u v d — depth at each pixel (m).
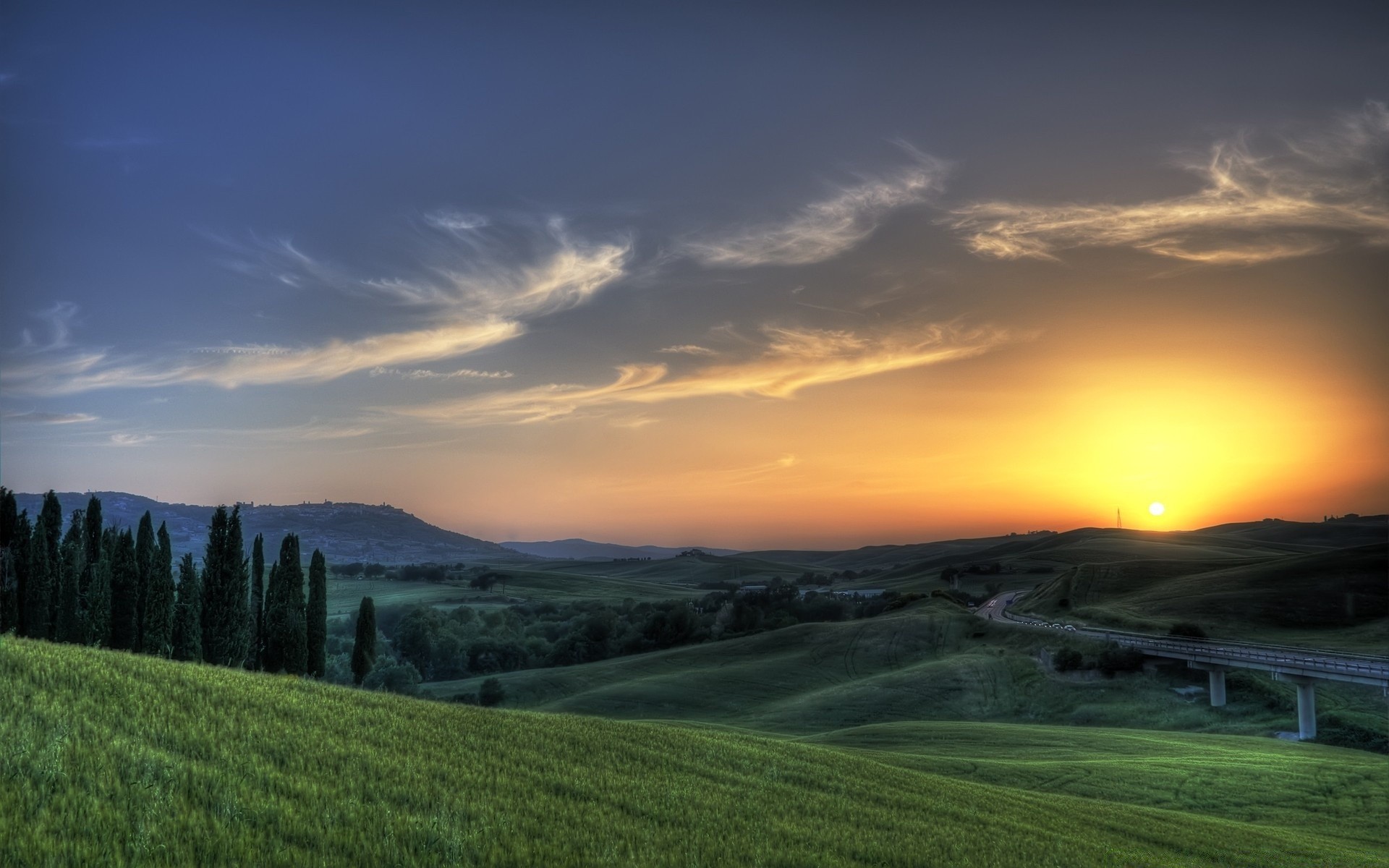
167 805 16.80
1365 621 133.38
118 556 84.69
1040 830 33.34
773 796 31.36
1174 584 173.88
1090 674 117.56
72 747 19.23
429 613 187.38
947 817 33.03
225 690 30.78
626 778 29.95
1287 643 127.25
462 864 16.75
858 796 34.78
